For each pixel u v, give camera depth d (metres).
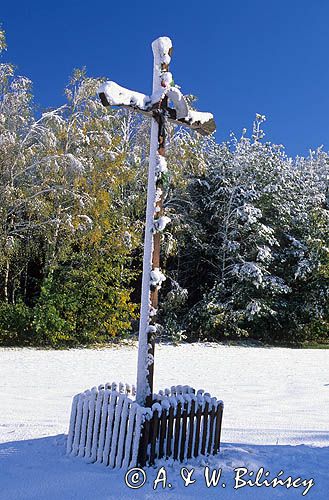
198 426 5.37
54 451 5.54
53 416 7.69
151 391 5.36
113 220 20.08
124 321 19.92
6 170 18.92
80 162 18.83
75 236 19.00
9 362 14.45
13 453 5.45
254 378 12.74
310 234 23.47
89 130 20.09
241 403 9.27
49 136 18.92
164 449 5.17
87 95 19.86
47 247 19.12
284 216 23.89
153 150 5.66
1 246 18.31
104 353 17.25
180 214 23.34
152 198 5.56
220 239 24.25
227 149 24.97
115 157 19.52
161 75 5.61
